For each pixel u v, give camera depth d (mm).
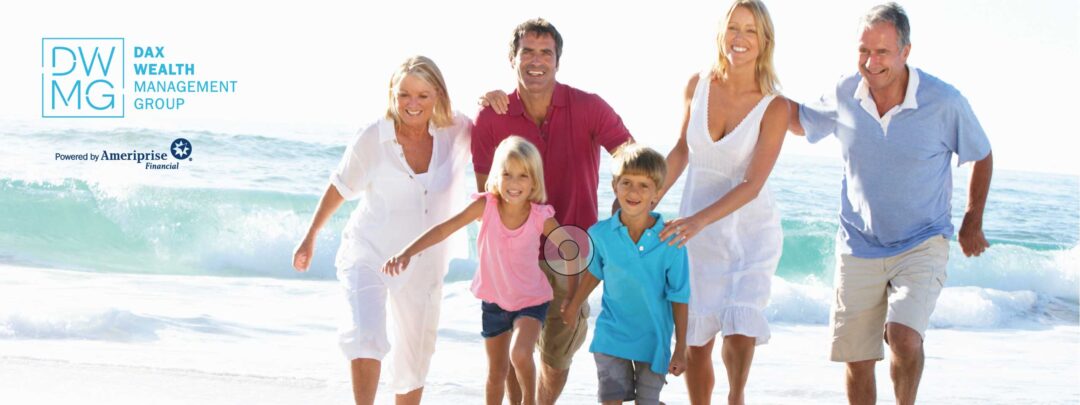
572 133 5246
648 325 4754
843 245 5254
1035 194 25641
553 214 4957
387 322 5234
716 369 7883
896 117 4887
